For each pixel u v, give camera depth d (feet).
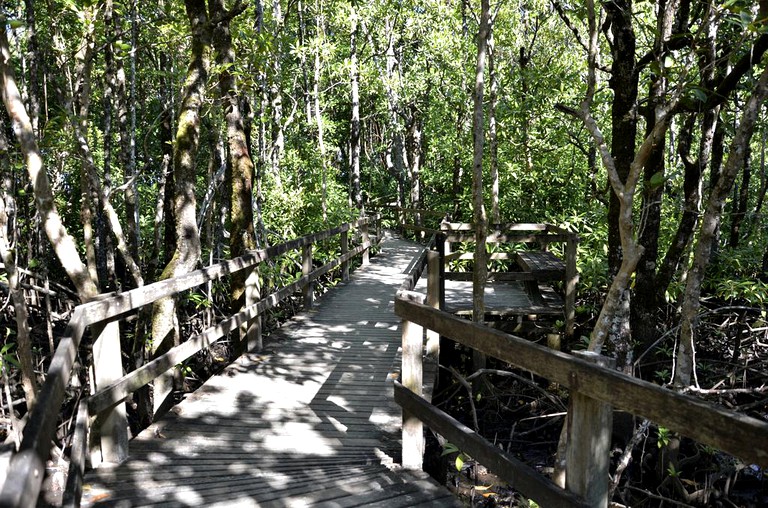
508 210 51.47
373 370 19.31
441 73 63.98
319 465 12.26
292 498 10.64
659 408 6.30
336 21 66.13
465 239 32.22
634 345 23.91
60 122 25.08
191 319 32.96
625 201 13.73
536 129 48.91
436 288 20.03
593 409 7.40
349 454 12.85
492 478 19.38
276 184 49.16
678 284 27.40
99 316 11.33
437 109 64.44
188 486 11.17
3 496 3.88
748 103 14.92
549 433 22.71
